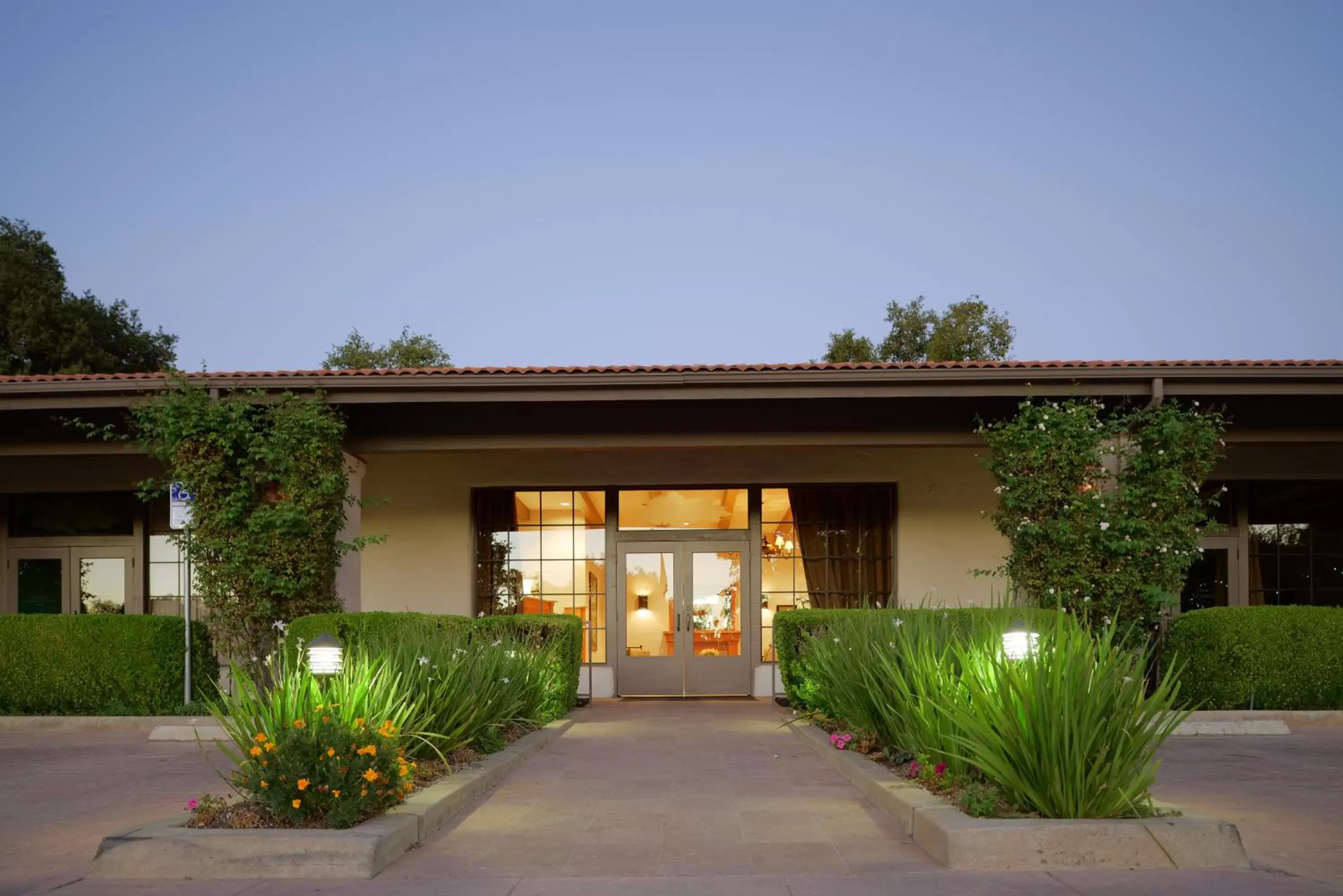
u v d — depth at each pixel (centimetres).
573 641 1448
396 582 1689
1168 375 1310
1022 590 1361
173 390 1353
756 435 1440
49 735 1225
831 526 1709
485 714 950
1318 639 1250
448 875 556
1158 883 518
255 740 659
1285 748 1048
